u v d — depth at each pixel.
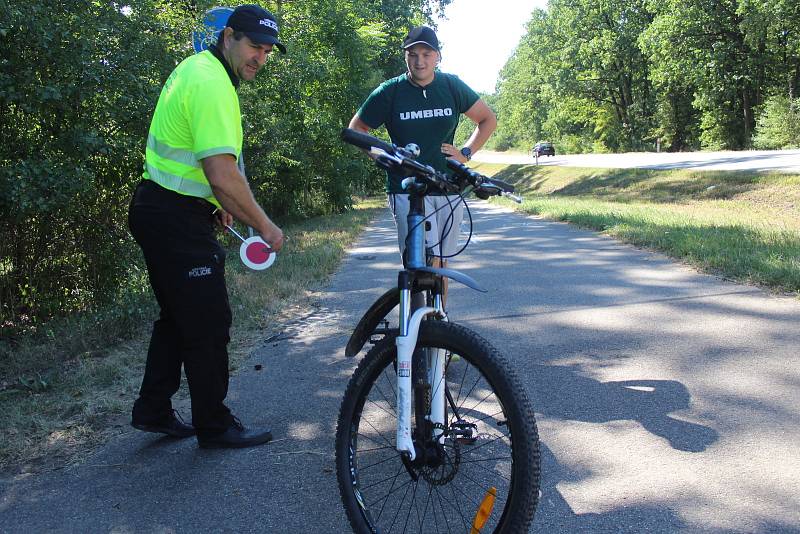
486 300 6.28
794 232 8.38
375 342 2.83
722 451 3.02
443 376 2.54
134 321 5.63
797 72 41.56
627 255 8.32
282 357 4.84
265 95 14.34
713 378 3.91
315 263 8.94
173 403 3.97
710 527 2.45
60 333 5.55
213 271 3.18
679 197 18.47
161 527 2.66
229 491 2.93
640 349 4.54
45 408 3.90
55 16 5.88
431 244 3.63
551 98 64.31
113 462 3.25
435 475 2.53
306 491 2.90
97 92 6.22
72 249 6.80
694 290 6.11
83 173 5.86
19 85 5.57
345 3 21.33
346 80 21.67
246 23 3.04
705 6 41.22
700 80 43.12
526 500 2.09
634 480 2.81
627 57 55.38
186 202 3.11
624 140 62.03
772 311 5.23
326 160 21.83
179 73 3.01
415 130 3.81
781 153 28.38
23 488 3.01
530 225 12.76
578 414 3.52
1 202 5.50
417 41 3.64
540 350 4.64
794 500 2.59
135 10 6.79
